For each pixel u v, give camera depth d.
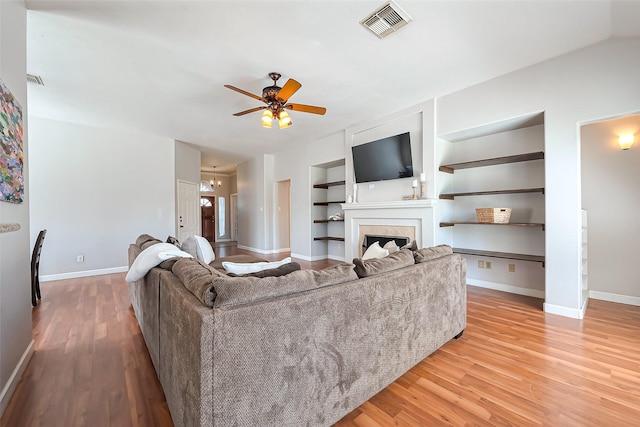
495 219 3.32
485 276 3.85
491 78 3.21
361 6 2.02
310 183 6.11
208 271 1.39
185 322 1.09
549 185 2.86
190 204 6.18
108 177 4.88
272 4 1.98
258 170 7.30
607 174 3.23
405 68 2.94
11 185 1.66
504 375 1.80
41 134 4.32
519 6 2.04
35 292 3.22
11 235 1.70
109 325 2.61
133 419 1.43
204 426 0.97
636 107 2.40
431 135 3.78
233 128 4.91
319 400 1.29
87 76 2.98
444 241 3.91
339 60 2.75
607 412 1.46
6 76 1.64
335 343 1.35
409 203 3.88
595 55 2.58
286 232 7.57
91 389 1.67
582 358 2.00
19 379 1.75
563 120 2.77
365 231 4.65
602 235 3.27
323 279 1.38
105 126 4.75
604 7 2.03
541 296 3.38
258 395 1.09
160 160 5.45
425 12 2.10
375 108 4.08
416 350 1.84
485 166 3.77
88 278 4.48
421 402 1.55
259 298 1.14
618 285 3.19
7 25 1.66
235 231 10.37
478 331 2.46
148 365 1.93
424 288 1.90
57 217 4.43
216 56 2.64
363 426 1.38
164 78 3.05
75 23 2.15
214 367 0.99
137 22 2.15
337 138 5.36
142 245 2.73
